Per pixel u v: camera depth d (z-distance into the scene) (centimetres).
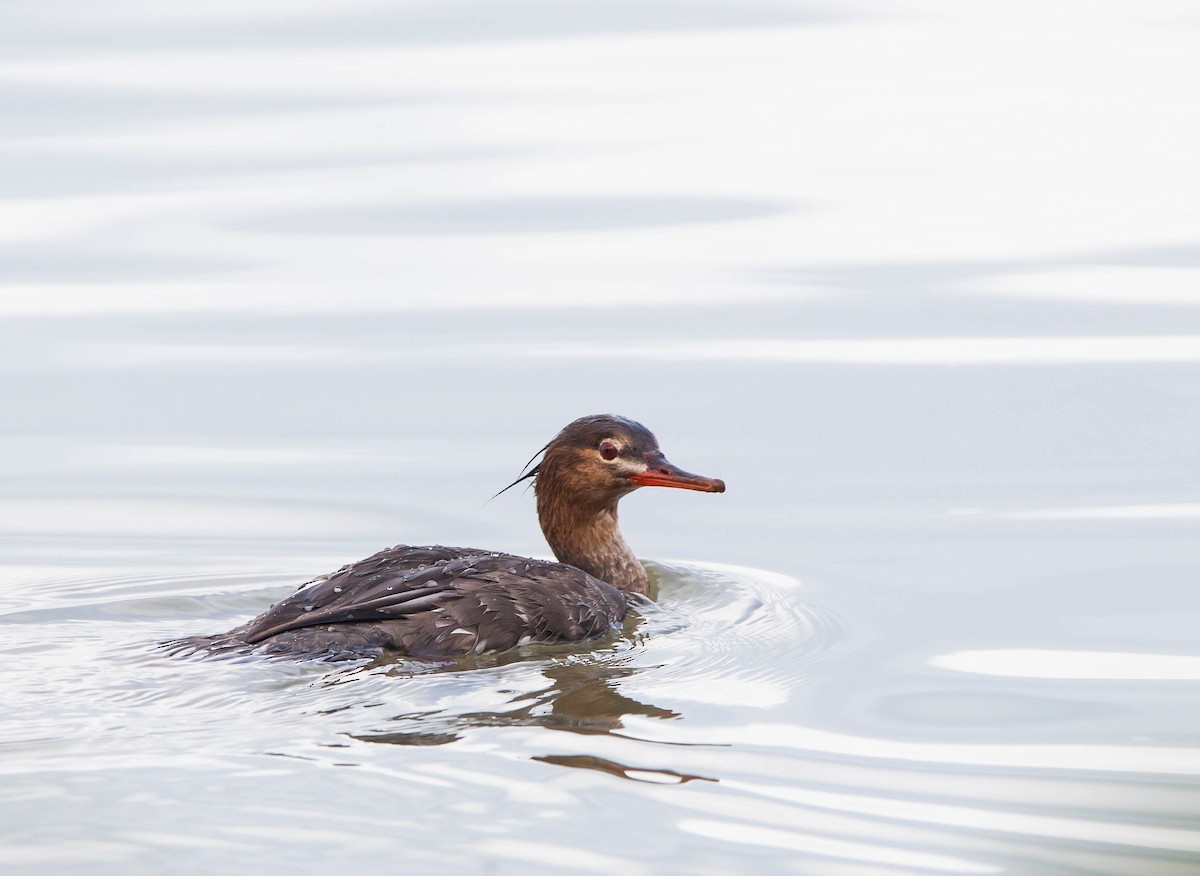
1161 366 1902
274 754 920
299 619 1116
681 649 1162
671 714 1013
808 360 1972
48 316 2134
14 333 2070
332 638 1092
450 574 1169
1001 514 1505
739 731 985
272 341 2056
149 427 1784
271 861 787
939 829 844
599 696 1045
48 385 1903
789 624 1230
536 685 1060
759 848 817
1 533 1481
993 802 878
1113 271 2270
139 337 2064
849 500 1565
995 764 938
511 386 1894
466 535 1496
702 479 1341
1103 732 996
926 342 2020
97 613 1245
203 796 859
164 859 787
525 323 2123
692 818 850
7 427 1783
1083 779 917
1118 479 1587
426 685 1049
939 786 903
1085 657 1148
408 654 1102
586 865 794
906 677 1102
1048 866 792
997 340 2020
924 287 2230
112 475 1645
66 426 1789
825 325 2094
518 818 843
